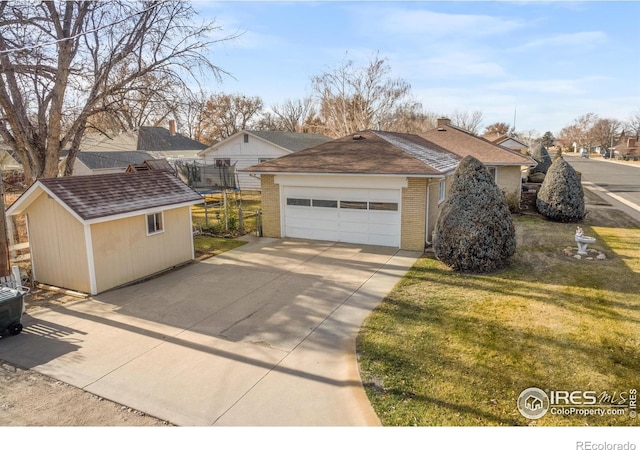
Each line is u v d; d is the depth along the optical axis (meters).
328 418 5.37
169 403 5.81
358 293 9.88
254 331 8.02
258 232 16.41
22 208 10.88
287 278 11.16
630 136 84.62
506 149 22.12
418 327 7.89
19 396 6.07
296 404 5.70
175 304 9.52
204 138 55.03
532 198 21.02
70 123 17.16
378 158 14.58
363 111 47.06
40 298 10.15
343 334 7.81
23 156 15.78
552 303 8.83
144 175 12.66
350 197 14.62
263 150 31.55
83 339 7.86
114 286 10.76
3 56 13.73
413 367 6.48
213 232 16.88
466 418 5.25
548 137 114.69
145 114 17.97
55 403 5.88
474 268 11.02
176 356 7.13
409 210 13.66
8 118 14.70
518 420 5.17
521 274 10.80
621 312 8.29
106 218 10.29
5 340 7.86
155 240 11.83
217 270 12.09
